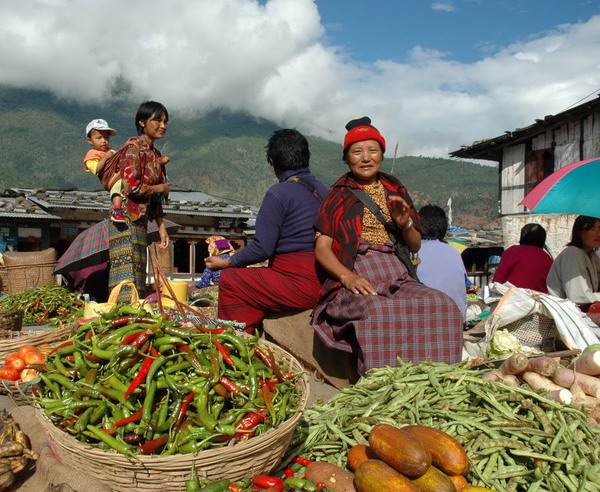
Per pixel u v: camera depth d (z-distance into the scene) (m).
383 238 4.04
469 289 14.27
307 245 4.31
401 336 3.59
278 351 3.02
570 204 5.77
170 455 2.12
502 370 3.29
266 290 4.33
